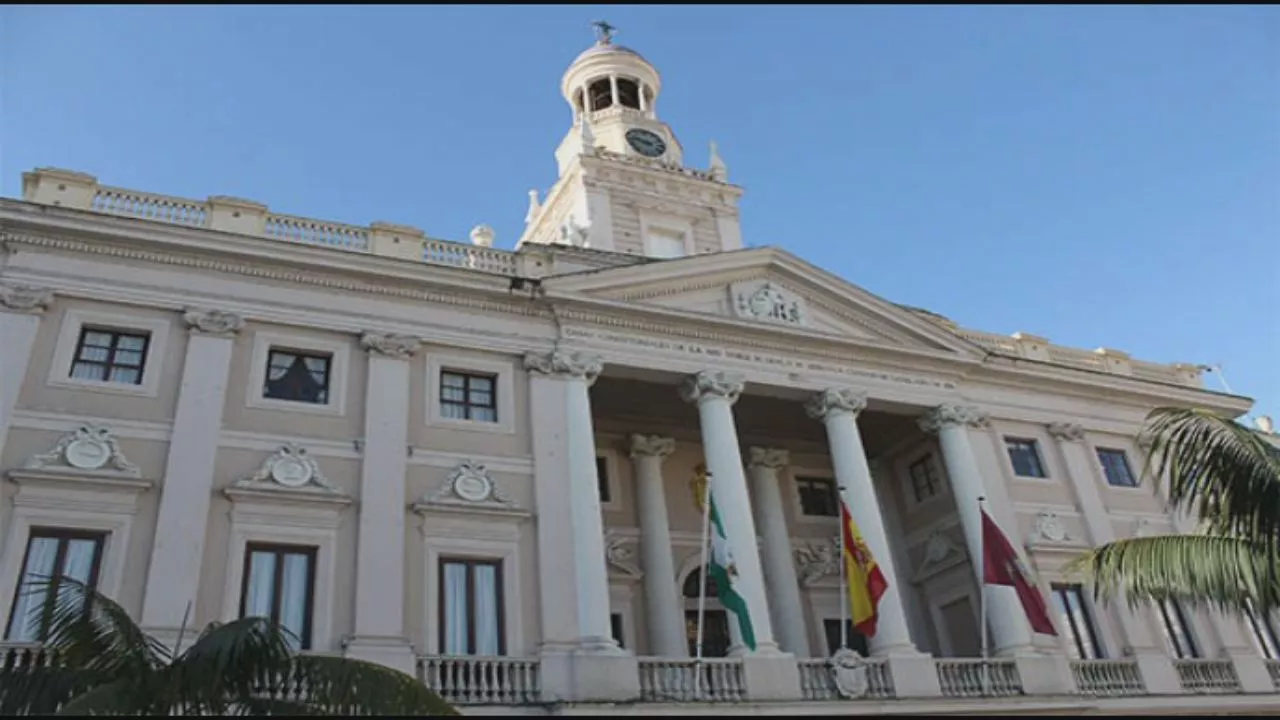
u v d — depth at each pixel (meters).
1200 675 23.97
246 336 19.02
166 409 17.77
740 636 19.61
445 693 16.78
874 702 19.31
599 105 34.81
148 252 18.83
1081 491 26.27
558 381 21.03
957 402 25.61
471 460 19.55
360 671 11.66
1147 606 23.25
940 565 25.52
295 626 16.95
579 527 19.50
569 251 23.08
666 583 23.48
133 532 16.56
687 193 30.94
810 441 27.72
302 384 19.22
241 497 17.39
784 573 24.95
